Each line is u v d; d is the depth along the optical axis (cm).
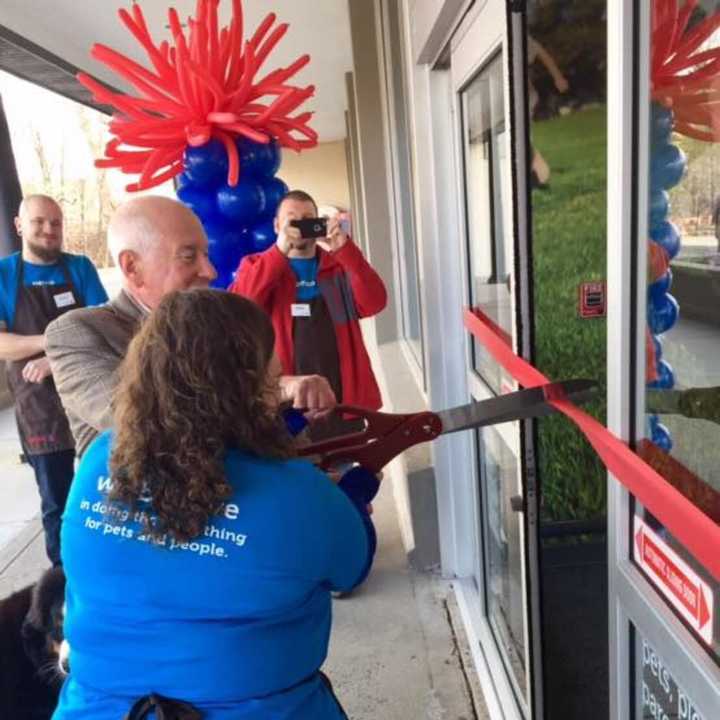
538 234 210
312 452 116
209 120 258
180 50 251
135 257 154
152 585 93
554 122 205
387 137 532
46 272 295
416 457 307
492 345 170
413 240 458
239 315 96
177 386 91
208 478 90
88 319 153
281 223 262
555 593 230
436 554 287
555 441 227
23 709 129
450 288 246
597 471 228
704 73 83
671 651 88
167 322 93
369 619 260
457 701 217
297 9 533
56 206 294
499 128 177
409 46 233
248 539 92
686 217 88
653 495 83
